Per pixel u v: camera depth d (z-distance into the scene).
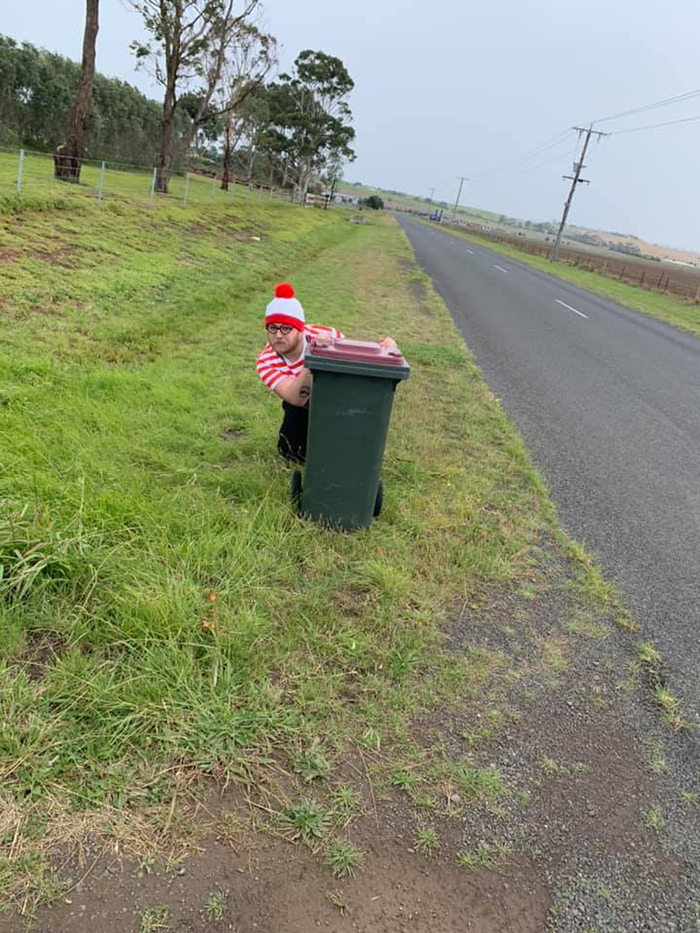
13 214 11.64
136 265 11.19
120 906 1.74
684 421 7.51
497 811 2.19
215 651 2.54
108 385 5.35
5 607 2.60
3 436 3.89
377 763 2.28
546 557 3.86
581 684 2.83
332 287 14.03
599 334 13.51
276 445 4.64
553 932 1.86
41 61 40.69
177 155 56.94
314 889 1.86
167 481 3.88
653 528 4.52
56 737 2.14
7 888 1.74
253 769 2.17
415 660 2.76
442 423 5.99
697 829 2.24
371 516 3.65
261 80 34.97
